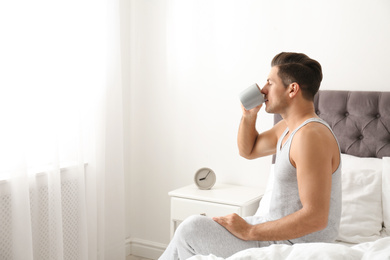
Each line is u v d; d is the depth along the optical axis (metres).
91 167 2.91
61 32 2.66
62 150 2.73
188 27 3.33
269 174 3.12
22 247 2.36
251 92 1.95
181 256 1.83
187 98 3.37
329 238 1.78
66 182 2.74
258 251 1.46
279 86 1.84
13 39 2.35
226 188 3.12
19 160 2.35
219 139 3.28
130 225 3.62
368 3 2.75
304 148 1.66
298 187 1.68
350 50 2.82
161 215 3.54
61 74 2.68
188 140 3.40
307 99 1.82
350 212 2.35
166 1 3.39
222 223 1.83
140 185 3.61
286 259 1.39
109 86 3.12
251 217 2.01
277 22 3.02
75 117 2.75
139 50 3.53
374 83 2.76
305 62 1.82
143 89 3.54
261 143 2.15
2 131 2.36
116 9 3.11
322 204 1.61
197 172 3.08
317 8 2.89
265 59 3.08
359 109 2.70
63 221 2.73
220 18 3.21
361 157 2.69
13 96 2.34
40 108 2.54
